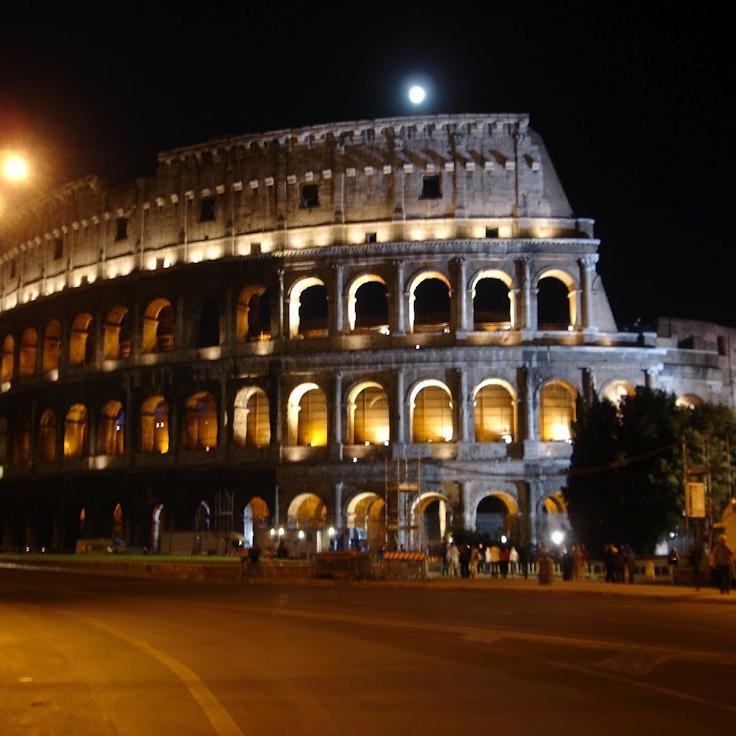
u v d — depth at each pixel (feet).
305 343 302.45
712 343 317.42
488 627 112.98
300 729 56.59
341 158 308.40
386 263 299.99
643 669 79.36
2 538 369.50
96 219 349.00
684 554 240.32
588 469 254.27
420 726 57.31
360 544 291.17
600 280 300.40
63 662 85.56
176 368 317.22
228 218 318.65
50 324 365.20
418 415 302.66
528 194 299.58
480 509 317.63
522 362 289.94
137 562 246.47
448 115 302.45
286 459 299.79
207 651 92.68
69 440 349.82
